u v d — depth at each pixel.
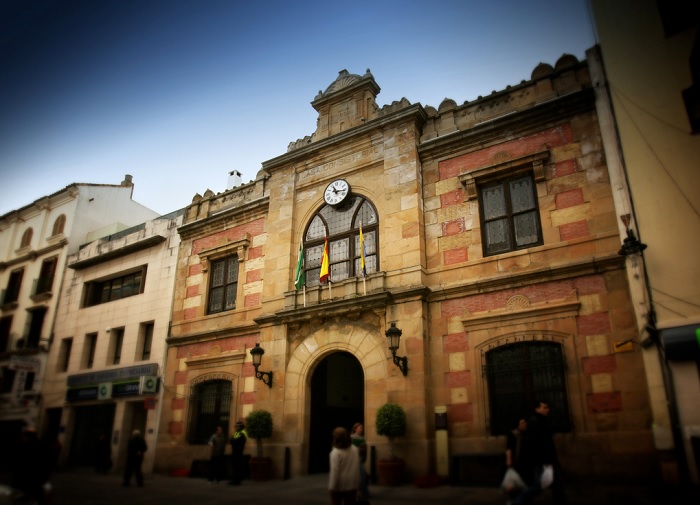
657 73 11.69
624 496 8.82
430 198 14.63
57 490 12.49
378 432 12.20
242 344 16.94
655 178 11.19
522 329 12.14
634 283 10.88
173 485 13.66
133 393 18.98
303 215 16.95
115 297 22.72
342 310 14.36
